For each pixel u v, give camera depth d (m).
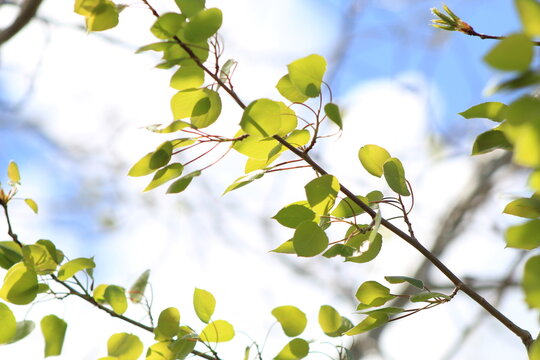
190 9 1.89
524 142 1.62
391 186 1.96
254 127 1.90
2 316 2.00
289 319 2.03
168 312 1.99
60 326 2.02
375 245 1.96
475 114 1.90
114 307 2.03
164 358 1.99
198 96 1.93
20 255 2.03
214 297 2.01
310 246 1.93
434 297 1.93
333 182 1.93
